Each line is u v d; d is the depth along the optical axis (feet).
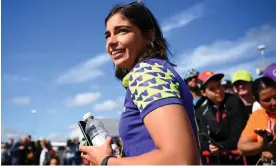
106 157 3.14
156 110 2.77
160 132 2.67
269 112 7.13
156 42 3.95
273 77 6.81
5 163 33.63
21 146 32.68
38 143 34.14
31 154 33.01
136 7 3.86
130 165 2.80
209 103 9.56
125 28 3.76
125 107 3.34
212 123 9.26
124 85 3.50
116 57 3.79
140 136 3.17
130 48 3.74
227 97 9.37
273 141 6.73
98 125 3.72
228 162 8.89
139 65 3.24
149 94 2.88
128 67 3.86
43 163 31.01
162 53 3.95
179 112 2.75
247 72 10.41
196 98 10.93
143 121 2.89
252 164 8.47
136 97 3.00
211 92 9.27
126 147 3.34
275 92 6.91
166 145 2.59
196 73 10.84
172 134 2.61
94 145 3.61
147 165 2.64
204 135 9.36
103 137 3.61
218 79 9.30
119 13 3.84
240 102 9.19
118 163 2.97
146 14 3.91
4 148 34.04
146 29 3.86
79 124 4.01
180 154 2.54
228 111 9.09
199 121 9.70
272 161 6.74
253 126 7.44
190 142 2.62
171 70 3.30
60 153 43.45
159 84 2.93
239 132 8.83
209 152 9.20
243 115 9.03
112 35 3.84
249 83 10.24
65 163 39.06
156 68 3.14
